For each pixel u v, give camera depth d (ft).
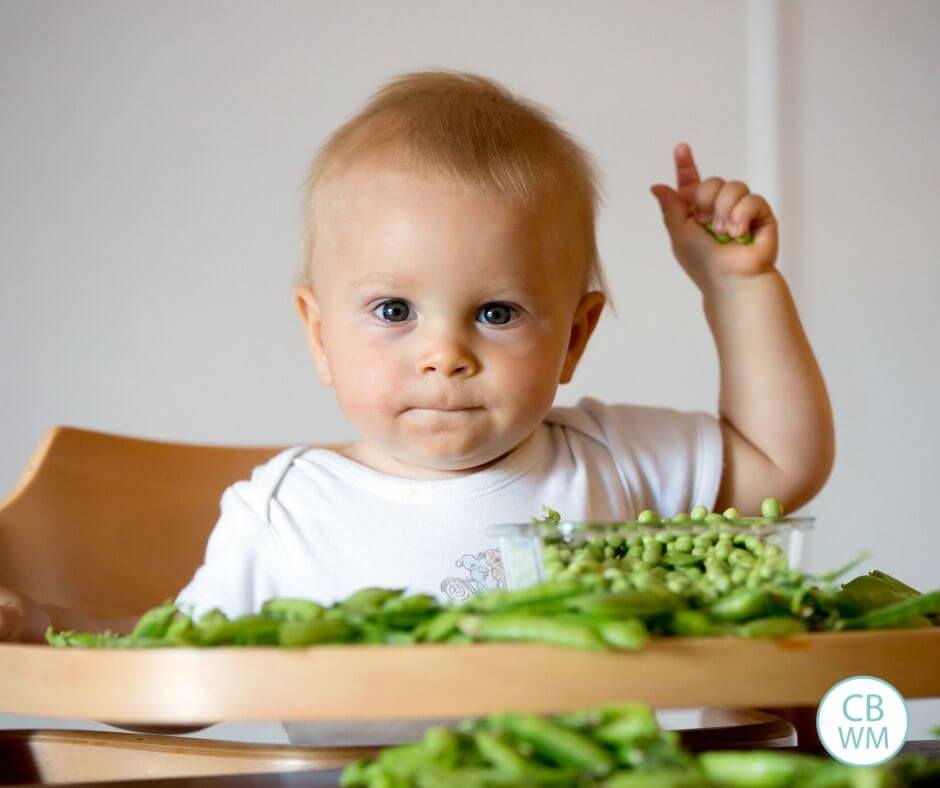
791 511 4.19
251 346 6.53
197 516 4.29
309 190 3.92
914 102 7.08
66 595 3.90
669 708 2.11
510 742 1.89
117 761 3.01
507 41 6.86
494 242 3.45
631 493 4.01
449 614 2.19
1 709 2.31
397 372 3.48
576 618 2.13
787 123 6.98
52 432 4.09
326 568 3.73
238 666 2.09
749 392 4.13
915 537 7.04
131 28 6.50
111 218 6.44
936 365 7.05
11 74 6.37
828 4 7.06
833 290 7.00
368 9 6.73
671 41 6.97
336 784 2.46
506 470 3.82
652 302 6.91
